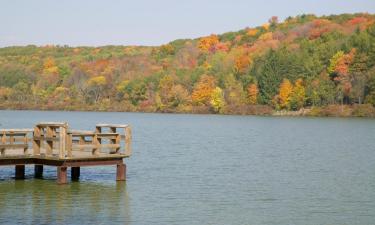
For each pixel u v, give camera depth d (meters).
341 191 27.89
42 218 21.45
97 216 21.95
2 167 34.25
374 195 26.89
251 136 67.44
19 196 25.19
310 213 23.17
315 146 53.03
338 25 176.25
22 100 169.38
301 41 165.75
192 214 22.64
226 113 143.38
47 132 27.20
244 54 165.50
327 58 142.75
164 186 28.59
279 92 138.38
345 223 21.70
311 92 133.50
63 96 165.38
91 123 97.38
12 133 28.58
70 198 24.97
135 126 91.00
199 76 155.75
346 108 128.25
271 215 22.75
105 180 29.73
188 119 118.44
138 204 24.16
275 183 30.09
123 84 162.75
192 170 34.91
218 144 55.25
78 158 26.84
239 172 34.22
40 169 30.56
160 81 155.62
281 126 90.25
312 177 32.38
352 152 46.97
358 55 132.62
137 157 42.12
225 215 22.61
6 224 20.50
